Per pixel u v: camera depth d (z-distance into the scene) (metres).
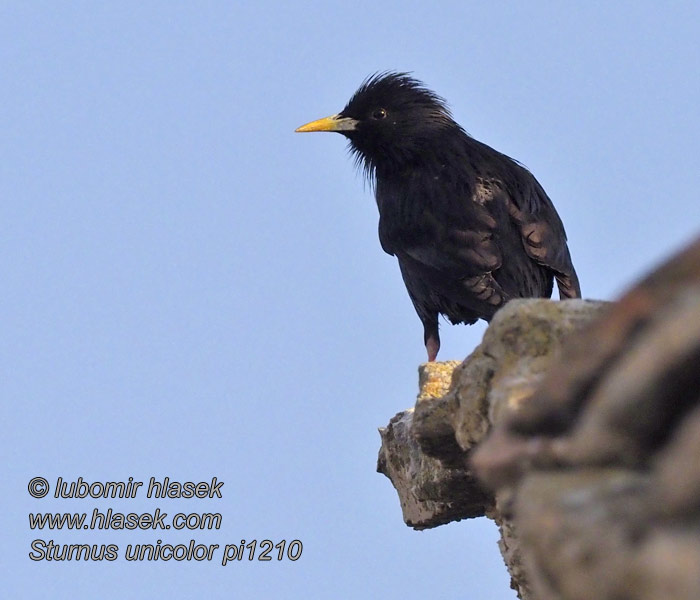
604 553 4.12
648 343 4.25
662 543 3.90
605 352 4.51
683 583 3.77
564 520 4.32
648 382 4.20
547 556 4.36
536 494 4.52
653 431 4.29
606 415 4.39
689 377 4.12
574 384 4.63
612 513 4.21
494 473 4.90
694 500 3.89
